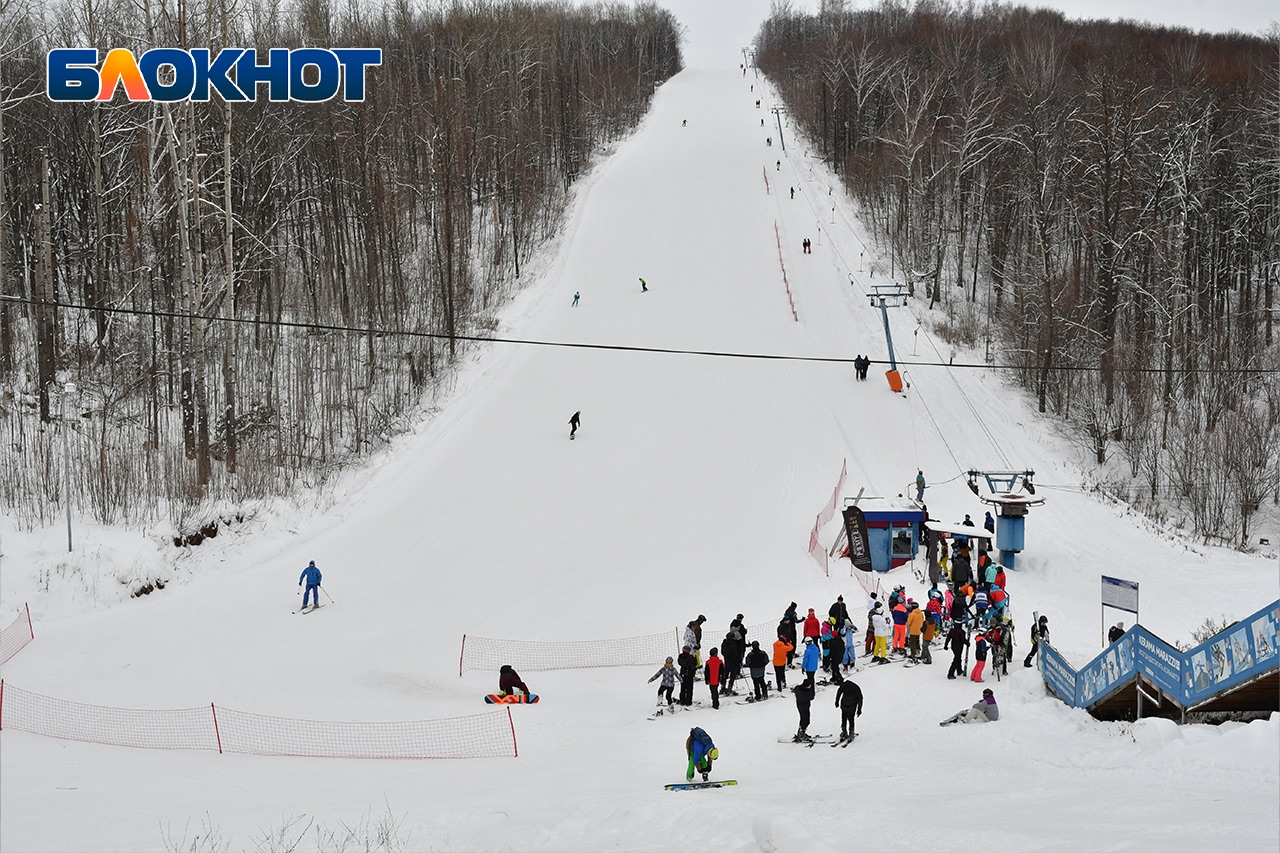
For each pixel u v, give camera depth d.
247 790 15.81
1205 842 9.09
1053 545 39.22
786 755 17.64
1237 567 37.38
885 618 24.81
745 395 52.19
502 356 57.44
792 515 39.47
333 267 61.19
